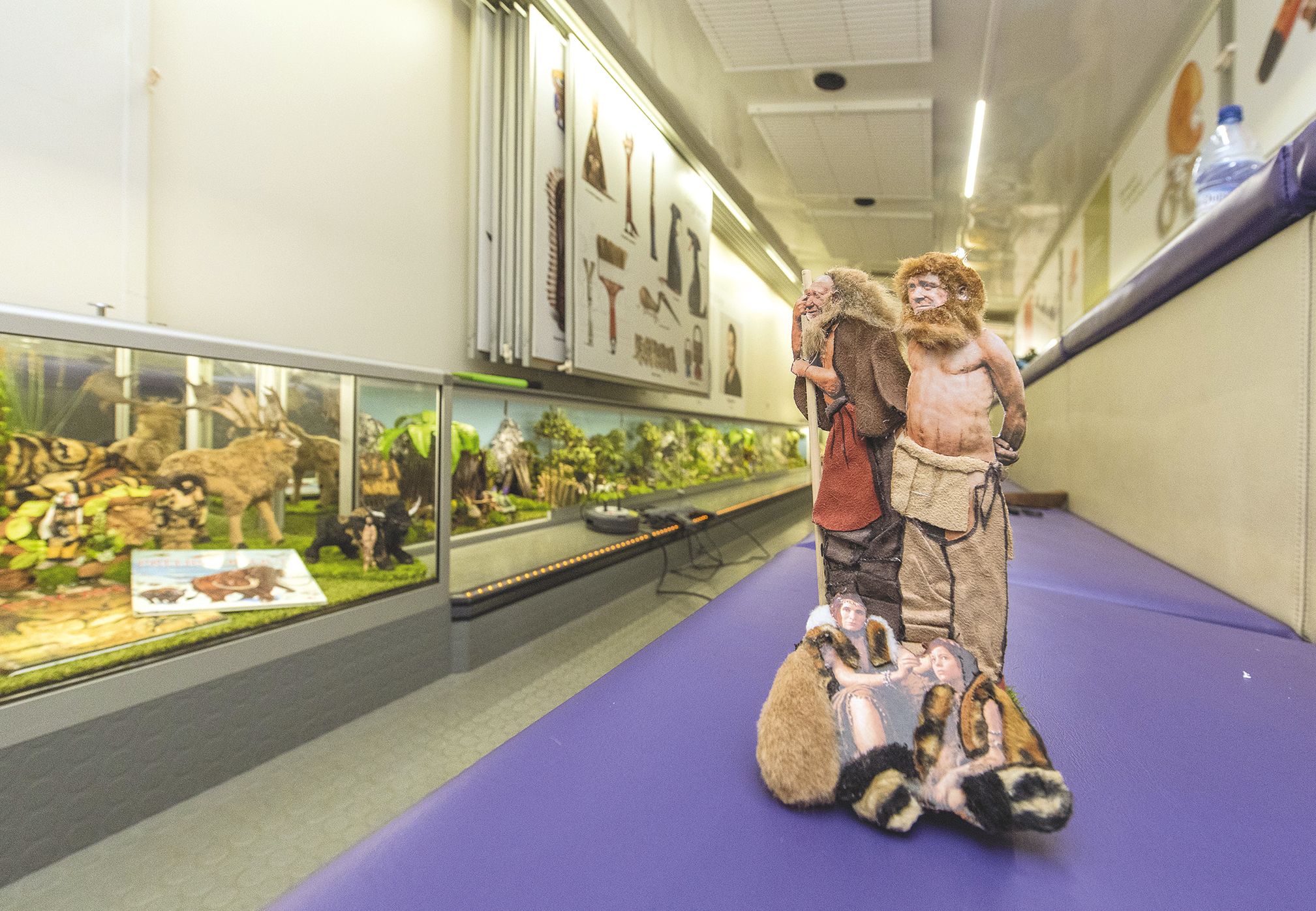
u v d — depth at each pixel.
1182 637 0.94
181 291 1.67
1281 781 0.52
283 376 1.38
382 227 2.22
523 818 0.46
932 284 0.54
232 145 1.77
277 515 1.38
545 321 2.82
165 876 1.01
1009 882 0.39
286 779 1.29
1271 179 0.99
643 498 4.01
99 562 1.11
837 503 0.59
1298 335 0.99
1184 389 1.43
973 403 0.53
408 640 1.72
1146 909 0.37
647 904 0.37
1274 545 1.06
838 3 3.00
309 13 1.97
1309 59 2.09
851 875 0.40
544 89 2.76
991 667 0.51
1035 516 2.53
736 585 1.25
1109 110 3.91
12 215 1.34
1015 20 3.11
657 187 3.89
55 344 1.04
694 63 3.56
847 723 0.48
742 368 6.39
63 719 1.05
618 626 2.42
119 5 1.50
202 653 1.24
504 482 2.72
